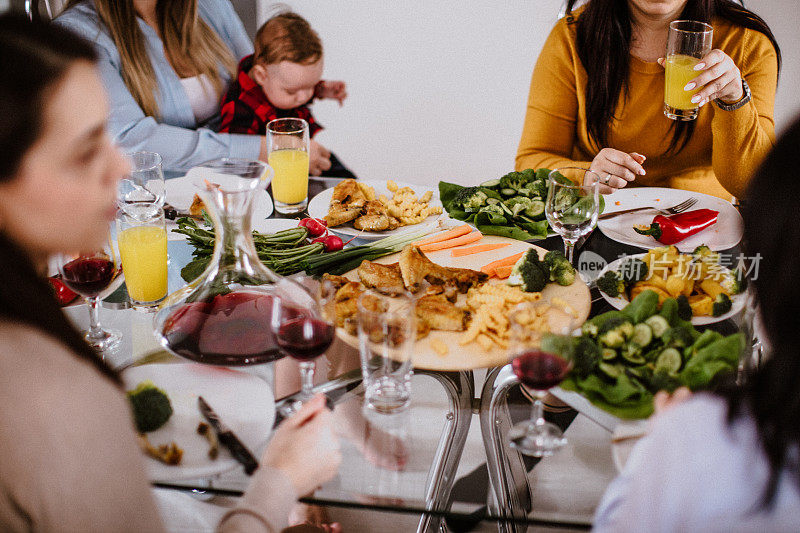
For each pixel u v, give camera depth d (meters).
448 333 1.34
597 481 1.07
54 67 0.77
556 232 1.70
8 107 0.75
